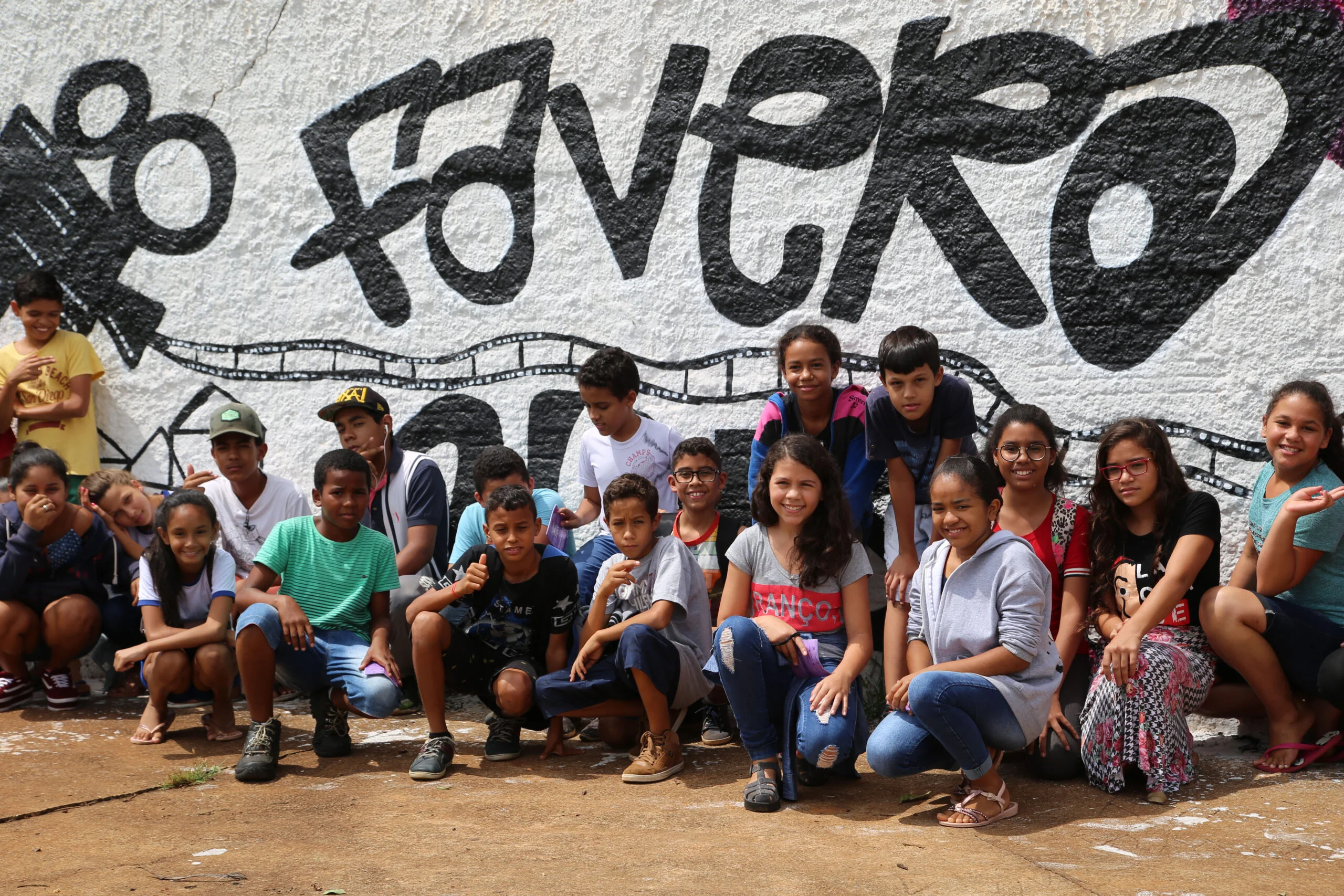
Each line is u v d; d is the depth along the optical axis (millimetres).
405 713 4434
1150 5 4195
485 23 4992
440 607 3654
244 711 4457
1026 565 3053
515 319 4969
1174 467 3414
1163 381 4199
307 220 5219
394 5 5098
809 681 3270
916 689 2938
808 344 3947
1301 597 3525
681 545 3650
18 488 4285
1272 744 3422
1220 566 3828
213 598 3984
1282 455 3465
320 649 3781
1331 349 4012
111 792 3334
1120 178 4238
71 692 4449
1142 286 4219
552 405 4914
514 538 3580
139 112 5402
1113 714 3193
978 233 4402
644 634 3400
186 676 3928
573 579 3744
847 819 3002
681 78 4754
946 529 3104
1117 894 2352
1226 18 4109
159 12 5371
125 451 5418
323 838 2859
